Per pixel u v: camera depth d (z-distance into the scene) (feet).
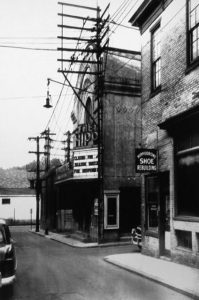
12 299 27.07
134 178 76.74
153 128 49.08
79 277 35.76
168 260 43.50
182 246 41.52
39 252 59.88
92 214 78.89
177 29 43.50
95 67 82.12
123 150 76.69
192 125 40.22
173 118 41.27
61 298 27.20
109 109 76.54
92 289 30.25
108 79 76.64
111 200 74.69
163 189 46.60
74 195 95.40
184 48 41.63
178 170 42.78
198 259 37.24
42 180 144.56
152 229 49.06
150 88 50.75
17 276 36.63
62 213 113.29
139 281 33.53
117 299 26.76
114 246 68.28
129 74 78.38
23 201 195.31
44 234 107.65
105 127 75.92
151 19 51.24
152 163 46.26
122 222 75.46
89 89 86.43
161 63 47.16
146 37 52.90
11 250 29.43
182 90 41.78
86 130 81.76
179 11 43.24
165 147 45.32
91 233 79.05
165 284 31.22
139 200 77.36
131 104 78.23
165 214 46.29
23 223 192.75
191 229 38.52
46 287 31.17
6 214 192.65
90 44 74.28
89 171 75.00
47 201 138.31
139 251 57.77
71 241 80.07
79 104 96.27
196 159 39.40
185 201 41.19
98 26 69.46
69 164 82.28
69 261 47.67
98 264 44.50
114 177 75.31
